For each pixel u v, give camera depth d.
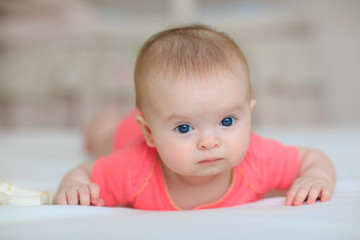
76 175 0.87
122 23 3.32
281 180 0.90
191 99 0.69
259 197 0.90
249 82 0.76
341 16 3.77
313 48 3.21
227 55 0.73
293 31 3.19
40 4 3.20
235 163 0.73
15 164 1.52
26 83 3.17
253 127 2.88
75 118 3.13
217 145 0.70
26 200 0.77
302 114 3.08
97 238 0.51
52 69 3.17
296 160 0.89
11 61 3.25
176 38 0.78
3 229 0.56
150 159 0.87
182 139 0.71
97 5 4.02
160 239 0.51
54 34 3.20
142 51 0.81
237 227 0.54
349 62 3.76
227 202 0.86
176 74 0.70
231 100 0.70
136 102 0.81
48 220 0.60
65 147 2.00
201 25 0.97
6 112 3.22
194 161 0.71
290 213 0.61
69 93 3.12
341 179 1.04
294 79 3.04
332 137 1.99
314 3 3.82
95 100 3.11
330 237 0.50
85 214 0.67
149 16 3.99
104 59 3.17
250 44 3.16
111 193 0.88
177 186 0.85
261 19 3.21
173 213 0.66
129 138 1.33
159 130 0.73
